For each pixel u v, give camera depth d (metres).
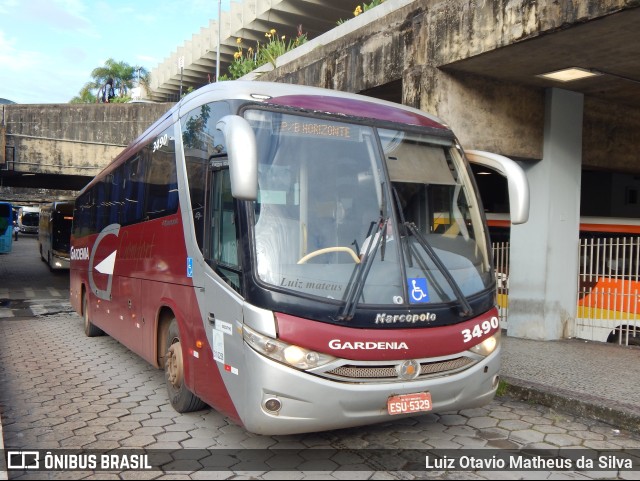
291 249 4.33
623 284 9.03
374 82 9.70
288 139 4.65
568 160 9.38
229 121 4.18
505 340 9.15
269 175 4.48
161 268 6.11
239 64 17.77
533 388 6.22
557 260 9.27
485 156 5.54
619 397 5.86
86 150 18.62
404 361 4.26
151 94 40.91
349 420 4.13
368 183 4.75
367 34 9.91
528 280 9.38
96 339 10.24
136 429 5.29
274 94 4.91
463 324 4.59
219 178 4.90
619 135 10.30
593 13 6.30
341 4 23.33
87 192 10.70
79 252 11.19
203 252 4.99
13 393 6.53
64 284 20.94
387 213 4.67
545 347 8.54
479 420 5.64
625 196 14.72
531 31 6.96
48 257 26.77
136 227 7.21
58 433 5.17
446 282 4.64
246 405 4.16
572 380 6.56
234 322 4.36
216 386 4.67
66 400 6.24
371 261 4.39
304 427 4.05
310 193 4.54
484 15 7.57
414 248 4.63
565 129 9.34
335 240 4.44
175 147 6.00
